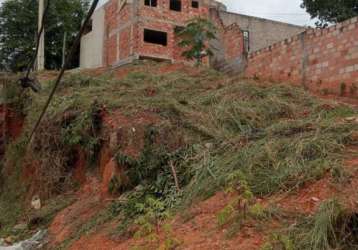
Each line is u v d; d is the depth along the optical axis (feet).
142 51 82.99
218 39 71.26
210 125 28.68
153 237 17.89
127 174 26.37
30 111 43.37
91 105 33.58
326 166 18.38
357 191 16.29
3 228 31.71
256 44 94.12
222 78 43.24
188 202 21.11
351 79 37.24
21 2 98.89
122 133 28.40
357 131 21.62
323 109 28.45
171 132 27.73
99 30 96.48
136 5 83.61
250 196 17.10
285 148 21.54
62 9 97.50
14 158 41.39
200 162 24.23
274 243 14.74
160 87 37.93
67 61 17.11
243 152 22.54
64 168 33.63
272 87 34.55
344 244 14.52
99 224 24.06
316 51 41.37
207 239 16.58
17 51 97.81
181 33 70.85
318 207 15.94
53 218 29.01
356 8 87.35
